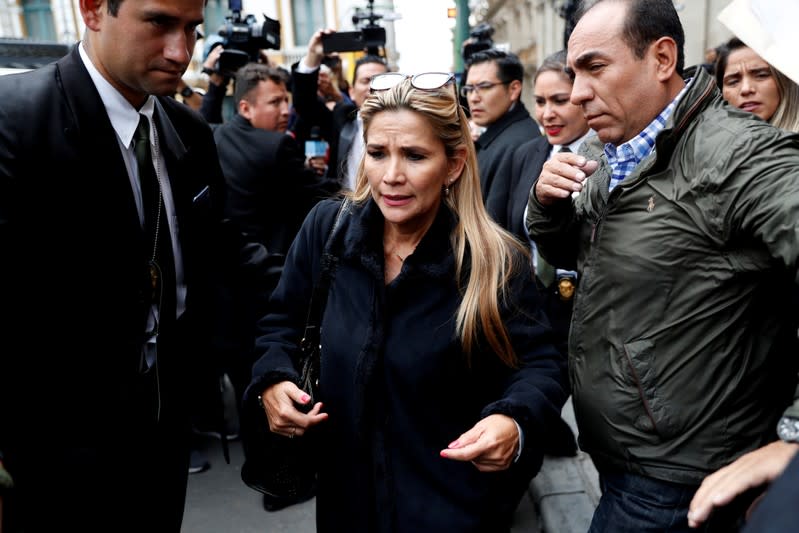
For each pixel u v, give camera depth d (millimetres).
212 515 3047
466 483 1447
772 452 1088
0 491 1278
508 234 1566
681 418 1396
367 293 1517
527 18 18516
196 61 14375
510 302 1481
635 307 1425
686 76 1489
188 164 1861
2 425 1503
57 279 1529
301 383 1584
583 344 1543
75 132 1517
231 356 2166
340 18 16250
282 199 3270
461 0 6629
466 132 1498
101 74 1582
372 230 1530
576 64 1473
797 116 2092
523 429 1378
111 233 1590
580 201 1639
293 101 4438
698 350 1373
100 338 1607
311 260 1677
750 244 1302
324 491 1579
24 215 1466
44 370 1539
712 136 1323
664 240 1373
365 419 1466
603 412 1495
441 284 1479
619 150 1521
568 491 2910
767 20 1543
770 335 1375
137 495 1754
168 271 1784
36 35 16000
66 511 1592
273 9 16047
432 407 1455
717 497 1069
